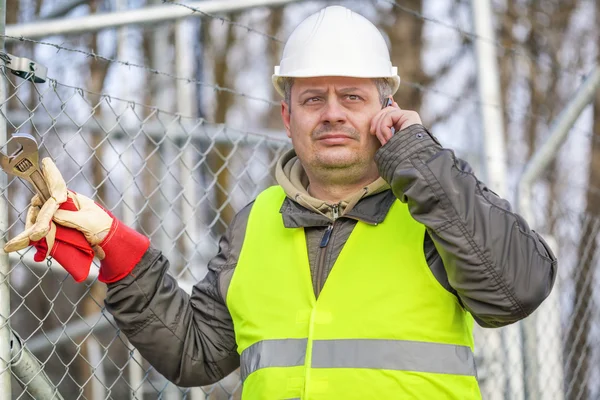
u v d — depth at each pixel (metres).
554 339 6.73
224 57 16.91
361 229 4.04
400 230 3.98
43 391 4.24
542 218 7.40
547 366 6.64
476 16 7.15
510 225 3.64
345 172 4.13
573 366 8.26
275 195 4.44
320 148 4.12
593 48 17.95
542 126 17.64
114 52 13.95
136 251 4.18
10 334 4.08
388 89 4.32
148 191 13.64
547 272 3.73
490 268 3.59
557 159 16.53
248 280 4.16
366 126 4.12
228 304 4.23
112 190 13.46
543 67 17.70
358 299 3.88
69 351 13.30
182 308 4.36
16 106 12.57
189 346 4.36
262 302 4.07
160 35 9.35
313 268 4.04
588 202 16.83
